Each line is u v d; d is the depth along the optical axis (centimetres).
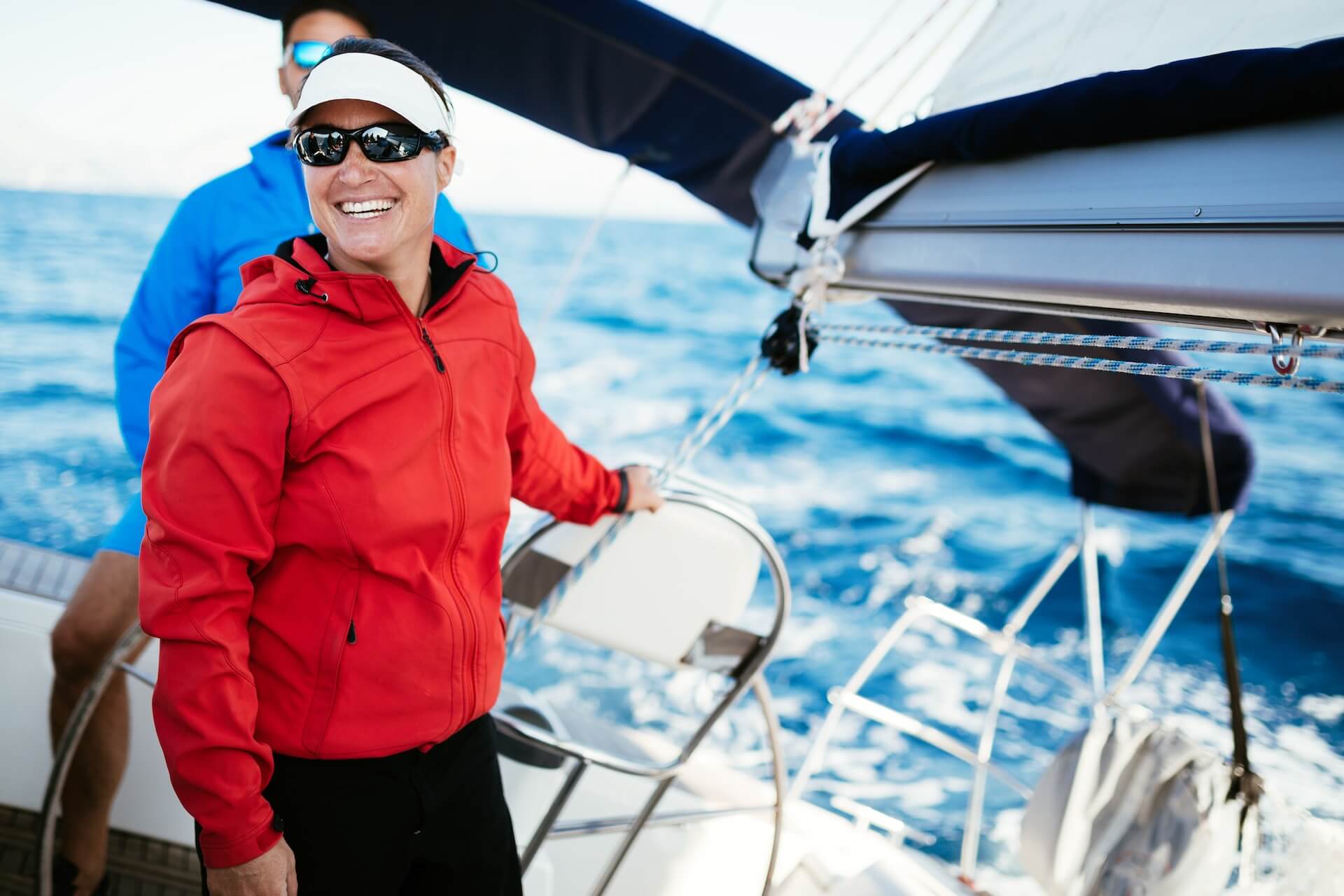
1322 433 1227
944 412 1399
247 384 103
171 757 104
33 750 207
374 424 111
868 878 176
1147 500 265
